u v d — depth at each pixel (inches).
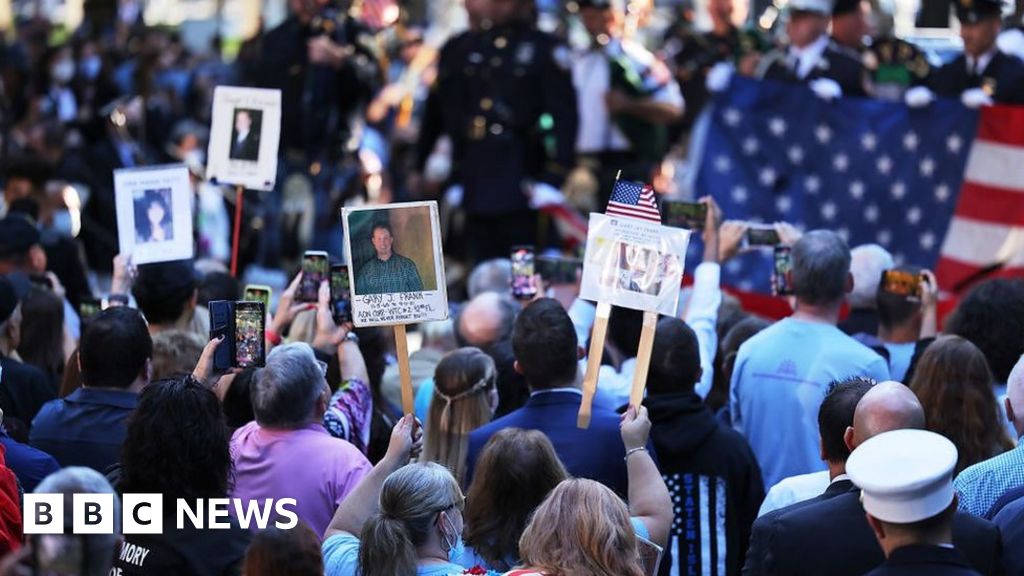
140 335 485.7
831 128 837.2
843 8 910.4
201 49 1688.0
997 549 390.3
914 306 595.2
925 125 830.5
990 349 536.1
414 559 378.6
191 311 578.2
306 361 456.8
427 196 1159.0
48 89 1489.9
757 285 804.0
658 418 498.6
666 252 460.1
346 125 1095.6
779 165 842.8
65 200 971.9
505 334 597.0
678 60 1071.0
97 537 326.3
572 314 631.2
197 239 1128.2
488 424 475.5
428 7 1465.3
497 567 404.8
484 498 407.8
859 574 386.0
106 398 482.3
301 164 1080.8
